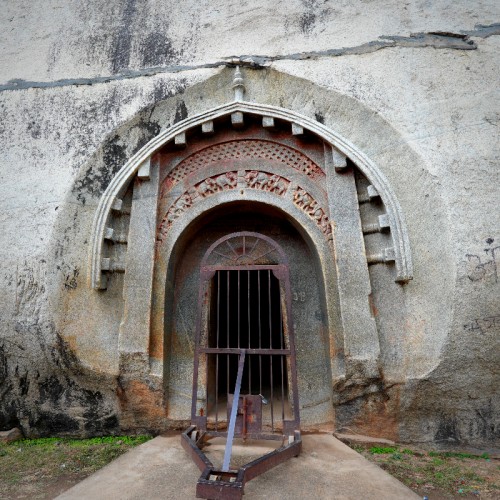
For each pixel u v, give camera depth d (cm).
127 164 398
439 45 394
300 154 412
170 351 404
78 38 458
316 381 397
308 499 238
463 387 334
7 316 366
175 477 267
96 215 384
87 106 423
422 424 348
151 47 443
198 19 449
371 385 348
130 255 388
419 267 351
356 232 372
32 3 484
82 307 374
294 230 440
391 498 242
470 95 370
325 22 425
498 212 334
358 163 373
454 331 325
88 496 244
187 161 423
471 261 327
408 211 361
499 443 334
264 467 256
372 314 356
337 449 319
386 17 415
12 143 417
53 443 368
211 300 432
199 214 408
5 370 377
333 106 402
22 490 278
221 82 427
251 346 579
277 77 420
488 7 401
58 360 368
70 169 401
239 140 421
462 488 278
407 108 378
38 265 371
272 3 442
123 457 304
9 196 396
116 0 471
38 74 445
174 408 382
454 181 347
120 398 375
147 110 416
